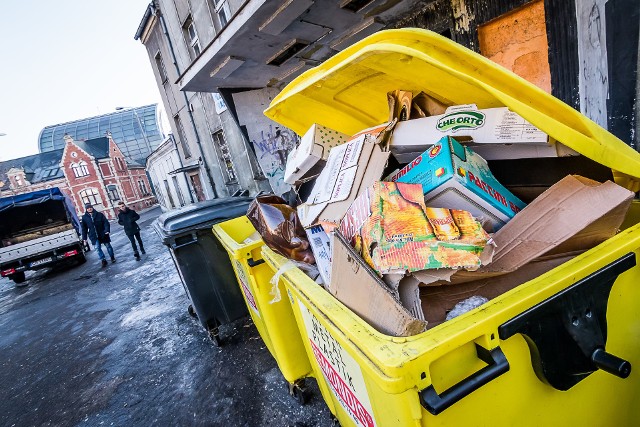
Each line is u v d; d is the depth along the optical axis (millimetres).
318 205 1272
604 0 2242
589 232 922
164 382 3035
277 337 2164
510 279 958
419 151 1331
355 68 1358
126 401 2928
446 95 1245
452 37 3875
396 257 821
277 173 6195
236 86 5535
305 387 2322
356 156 1261
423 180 1062
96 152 41156
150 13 11000
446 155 1027
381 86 1539
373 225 893
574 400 961
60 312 6289
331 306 1021
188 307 4422
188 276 3074
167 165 21141
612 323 965
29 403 3391
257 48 4211
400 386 672
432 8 3961
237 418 2350
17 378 4039
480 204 998
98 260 10992
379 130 1444
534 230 958
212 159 11703
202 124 11305
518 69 3428
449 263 795
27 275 11930
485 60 916
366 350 756
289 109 1818
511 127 1061
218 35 3934
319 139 1680
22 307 7449
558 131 893
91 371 3658
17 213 11484
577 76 2939
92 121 64562
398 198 940
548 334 813
